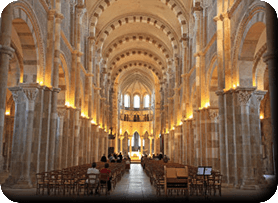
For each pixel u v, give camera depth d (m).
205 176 13.17
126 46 48.12
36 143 14.92
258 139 15.27
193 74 28.30
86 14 30.14
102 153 40.12
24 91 14.99
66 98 22.42
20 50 19.91
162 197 11.95
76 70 23.86
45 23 16.31
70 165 22.09
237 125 15.42
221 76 17.17
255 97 15.70
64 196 11.76
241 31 15.36
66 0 21.70
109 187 12.95
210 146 20.94
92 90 33.25
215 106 21.22
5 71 9.89
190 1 30.38
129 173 27.67
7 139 27.23
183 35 31.67
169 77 43.19
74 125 23.00
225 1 17.39
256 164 14.97
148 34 43.88
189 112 30.03
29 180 14.32
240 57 15.79
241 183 14.82
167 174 11.77
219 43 17.45
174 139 37.62
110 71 48.66
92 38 30.91
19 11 12.98
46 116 15.66
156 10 36.31
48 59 16.38
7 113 27.39
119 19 37.62
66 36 21.77
